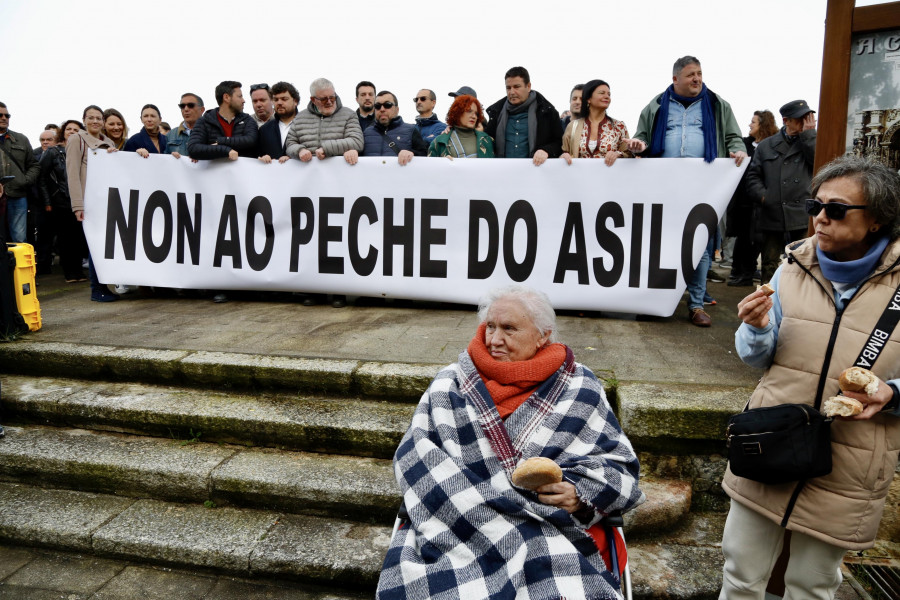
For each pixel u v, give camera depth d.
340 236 4.95
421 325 4.51
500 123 4.99
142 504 3.05
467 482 1.85
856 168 1.70
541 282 4.61
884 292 1.74
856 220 1.70
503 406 2.00
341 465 3.09
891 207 1.67
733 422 1.86
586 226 4.49
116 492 3.13
